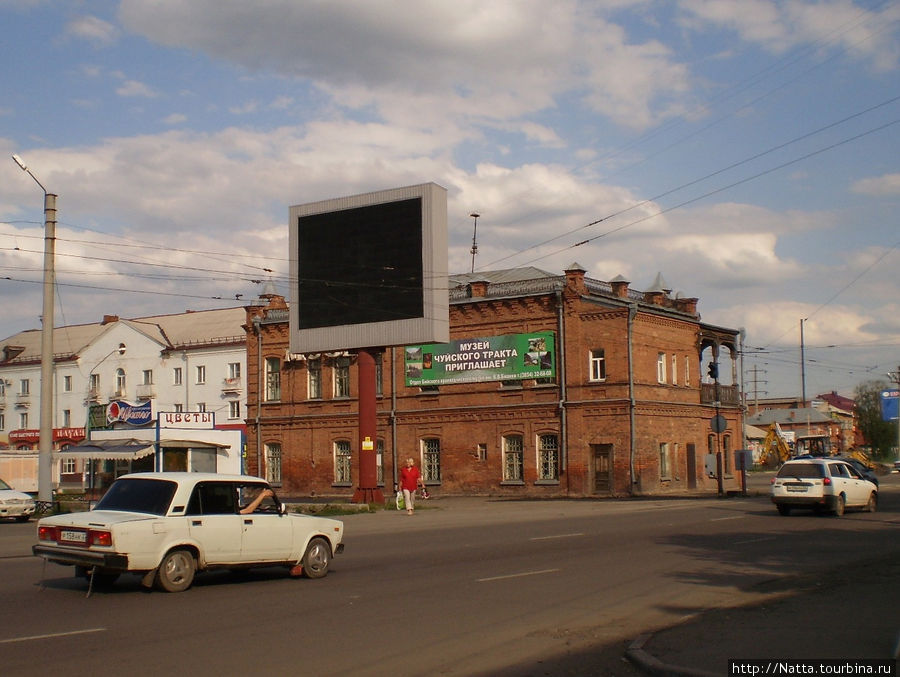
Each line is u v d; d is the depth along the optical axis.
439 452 51.12
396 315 39.12
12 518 33.38
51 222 31.20
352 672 9.04
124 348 82.25
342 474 54.53
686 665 8.86
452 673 9.05
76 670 9.02
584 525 27.89
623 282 49.22
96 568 13.95
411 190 39.34
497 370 49.34
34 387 89.31
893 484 60.91
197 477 14.72
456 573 16.50
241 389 74.94
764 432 103.81
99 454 47.47
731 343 55.50
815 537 23.06
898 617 11.46
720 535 23.67
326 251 41.38
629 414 45.34
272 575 16.28
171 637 10.64
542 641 10.55
